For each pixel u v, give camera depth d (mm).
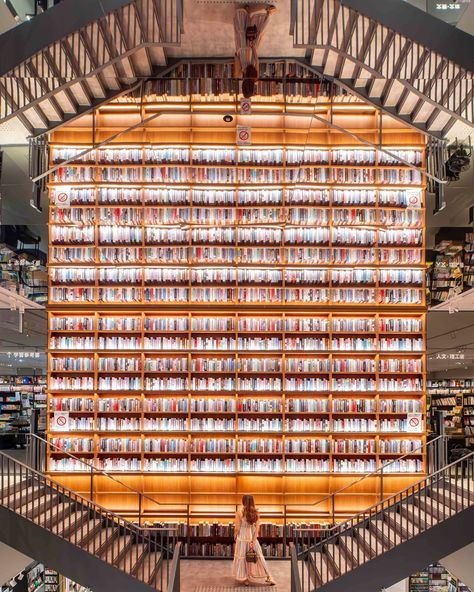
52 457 10602
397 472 10516
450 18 10188
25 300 11320
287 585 8945
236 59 9414
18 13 9703
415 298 10898
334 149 10906
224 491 10586
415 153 10898
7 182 11484
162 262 10820
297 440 10664
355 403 10750
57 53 8805
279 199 10867
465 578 9070
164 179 10852
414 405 10773
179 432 10625
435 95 8938
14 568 9383
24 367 19594
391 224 10820
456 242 11070
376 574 8750
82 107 10422
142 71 10172
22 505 9172
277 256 10883
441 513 9164
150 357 10945
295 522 10438
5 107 8984
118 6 7934
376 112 10836
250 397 10820
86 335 10977
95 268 10875
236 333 10812
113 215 10844
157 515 10445
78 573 8664
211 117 10875
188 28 9461
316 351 10750
